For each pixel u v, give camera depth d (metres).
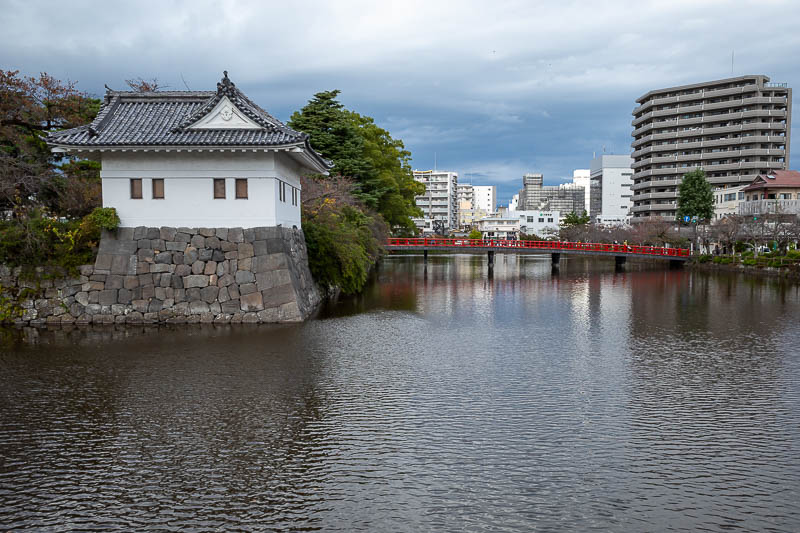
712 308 27.22
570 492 8.23
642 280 43.12
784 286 37.94
